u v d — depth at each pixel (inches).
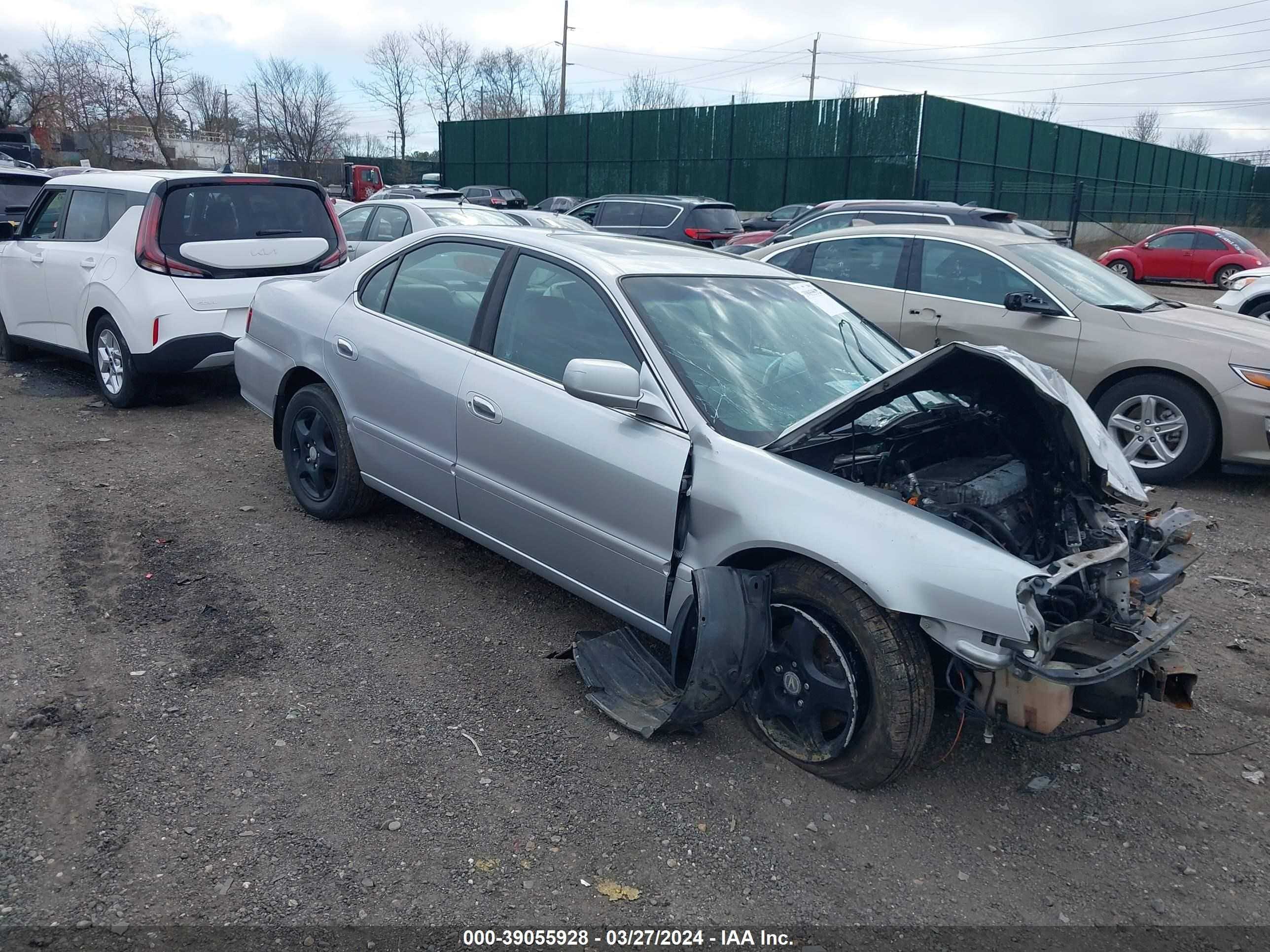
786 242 339.3
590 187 1487.5
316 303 203.9
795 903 109.6
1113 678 118.6
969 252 298.5
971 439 149.7
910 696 119.3
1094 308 275.9
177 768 125.6
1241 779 138.5
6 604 166.1
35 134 1636.3
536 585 185.5
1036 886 114.6
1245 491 270.7
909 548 117.9
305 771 126.7
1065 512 134.6
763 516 127.8
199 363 289.4
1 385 327.6
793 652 130.6
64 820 115.0
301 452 211.5
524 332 163.0
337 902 105.3
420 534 206.8
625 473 141.2
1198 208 1608.0
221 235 294.8
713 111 1342.3
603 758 133.2
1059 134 1423.5
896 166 1212.5
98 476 236.1
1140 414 273.1
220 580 180.2
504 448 158.9
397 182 1980.8
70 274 307.7
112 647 154.1
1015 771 136.6
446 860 112.7
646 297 154.1
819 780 130.8
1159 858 120.7
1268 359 252.4
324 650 157.2
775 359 155.2
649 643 164.6
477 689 148.6
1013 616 110.7
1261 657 174.1
